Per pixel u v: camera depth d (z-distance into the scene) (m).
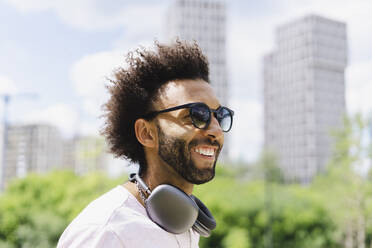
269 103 88.50
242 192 24.52
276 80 87.00
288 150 83.25
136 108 1.26
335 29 81.50
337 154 20.84
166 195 1.16
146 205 1.18
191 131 1.17
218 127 1.21
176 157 1.18
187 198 1.18
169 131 1.19
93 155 27.16
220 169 33.84
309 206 22.81
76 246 1.07
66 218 19.64
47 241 18.11
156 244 1.11
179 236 1.21
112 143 1.35
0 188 24.91
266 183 25.92
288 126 83.94
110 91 1.34
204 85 1.26
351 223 20.34
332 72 81.50
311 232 22.23
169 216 1.16
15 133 25.77
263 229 22.12
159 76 1.26
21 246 17.80
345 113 20.70
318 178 25.12
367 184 20.16
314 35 80.25
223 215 21.34
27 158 26.89
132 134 1.29
